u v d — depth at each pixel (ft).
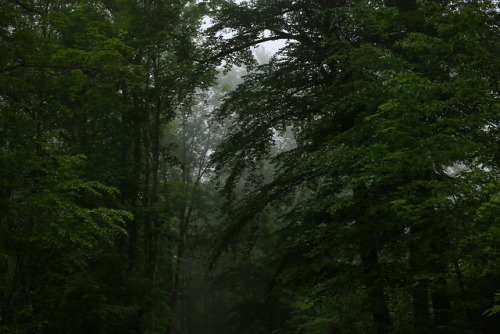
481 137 19.79
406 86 20.34
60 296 34.63
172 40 48.16
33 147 26.03
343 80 37.78
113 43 32.24
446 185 19.06
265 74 46.42
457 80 20.02
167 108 51.42
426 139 20.01
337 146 30.01
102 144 44.62
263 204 43.29
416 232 23.50
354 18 32.42
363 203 26.71
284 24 48.49
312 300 34.76
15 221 25.36
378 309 27.43
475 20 20.07
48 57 29.07
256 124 46.50
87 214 24.27
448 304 26.30
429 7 21.62
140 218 46.91
